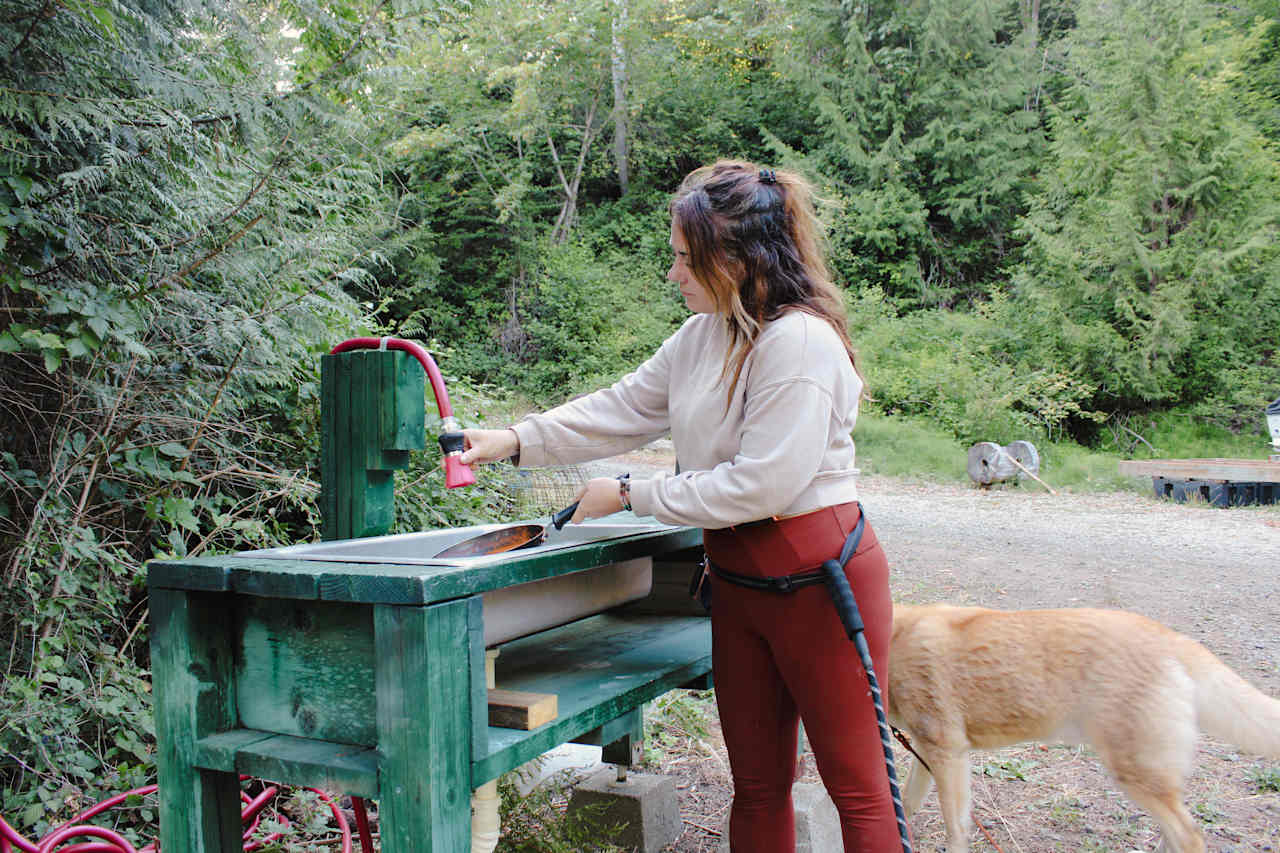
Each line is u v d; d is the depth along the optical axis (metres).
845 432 1.64
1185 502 9.89
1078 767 3.11
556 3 18.28
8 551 2.66
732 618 1.71
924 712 2.38
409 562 1.46
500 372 17.20
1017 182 17.84
